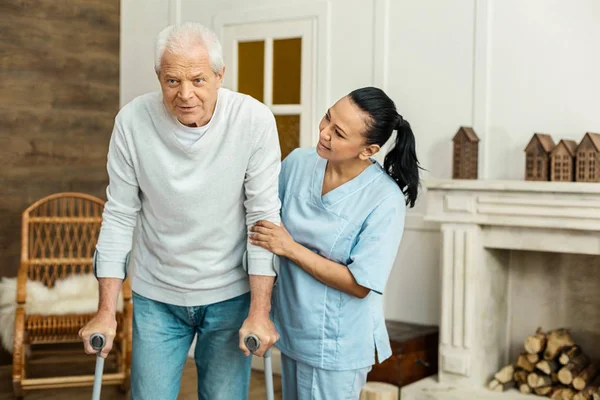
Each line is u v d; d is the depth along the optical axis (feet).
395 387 10.98
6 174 14.08
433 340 11.78
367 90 6.91
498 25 11.51
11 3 14.07
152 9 15.31
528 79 11.28
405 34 12.37
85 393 12.31
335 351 7.09
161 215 6.45
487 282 11.15
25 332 12.55
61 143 14.83
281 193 7.48
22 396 11.84
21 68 14.24
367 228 7.00
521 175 11.32
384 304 12.71
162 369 6.84
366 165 7.27
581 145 10.14
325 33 13.09
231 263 6.67
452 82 11.93
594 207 9.78
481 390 11.02
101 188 15.47
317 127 13.20
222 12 14.29
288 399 7.57
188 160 6.23
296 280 7.16
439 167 12.08
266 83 13.74
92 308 12.21
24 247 12.63
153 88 15.37
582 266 11.19
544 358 10.93
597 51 10.72
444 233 11.03
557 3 11.01
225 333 6.86
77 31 15.01
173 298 6.67
